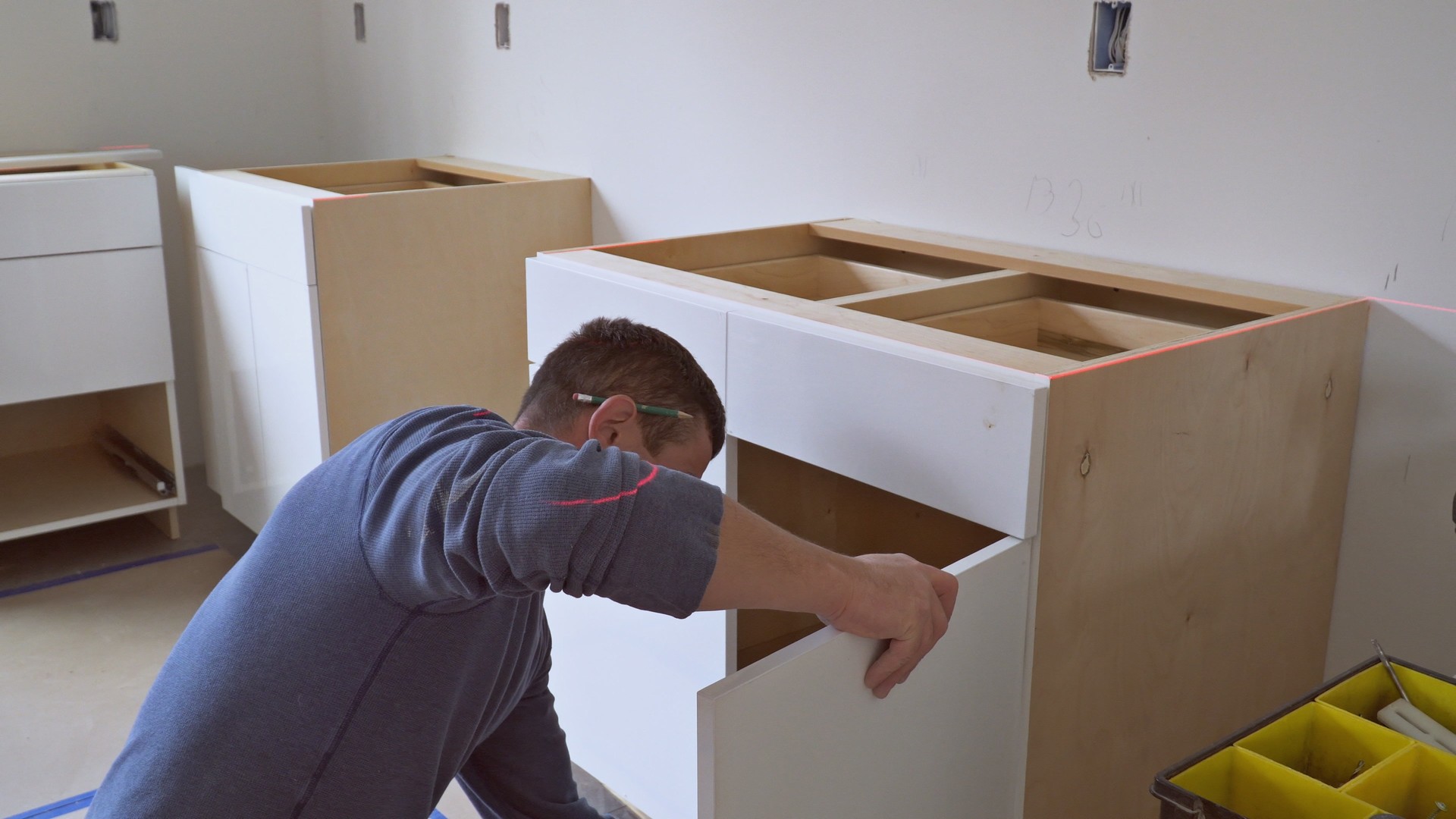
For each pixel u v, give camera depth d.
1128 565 1.17
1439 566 1.37
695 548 0.74
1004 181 1.70
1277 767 0.87
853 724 0.94
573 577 0.73
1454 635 1.37
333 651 0.80
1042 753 1.15
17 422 3.00
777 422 1.31
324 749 0.80
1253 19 1.40
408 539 0.77
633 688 1.63
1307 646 1.47
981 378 1.06
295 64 3.21
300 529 0.84
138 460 2.90
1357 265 1.36
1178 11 1.46
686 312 1.40
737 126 2.11
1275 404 1.29
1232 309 1.45
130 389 2.90
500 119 2.70
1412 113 1.29
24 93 2.78
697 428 0.96
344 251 2.18
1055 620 1.11
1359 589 1.46
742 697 0.84
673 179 2.27
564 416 0.95
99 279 2.51
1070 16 1.57
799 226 1.89
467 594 0.76
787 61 1.98
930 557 1.68
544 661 1.11
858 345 1.18
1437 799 0.89
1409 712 0.98
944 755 1.05
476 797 1.17
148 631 2.36
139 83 2.95
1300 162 1.39
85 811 1.76
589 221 2.51
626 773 1.68
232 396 2.58
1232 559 1.30
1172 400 1.16
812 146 1.98
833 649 0.90
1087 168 1.60
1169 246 1.53
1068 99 1.60
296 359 2.26
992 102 1.69
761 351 1.30
